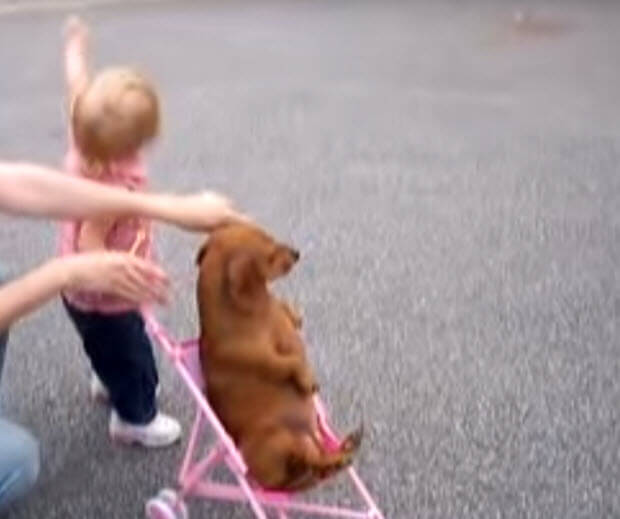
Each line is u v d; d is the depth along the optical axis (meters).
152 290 2.20
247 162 4.57
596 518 2.59
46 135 4.93
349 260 3.72
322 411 2.53
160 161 4.58
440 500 2.65
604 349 3.22
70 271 2.12
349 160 4.57
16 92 5.48
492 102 5.21
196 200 2.34
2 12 6.73
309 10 6.80
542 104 5.17
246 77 5.61
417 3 6.88
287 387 2.29
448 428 2.89
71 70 2.73
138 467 2.78
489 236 3.88
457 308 3.43
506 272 3.64
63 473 2.76
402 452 2.81
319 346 3.24
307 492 2.54
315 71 5.68
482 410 2.96
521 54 5.87
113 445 2.85
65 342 3.27
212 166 4.53
